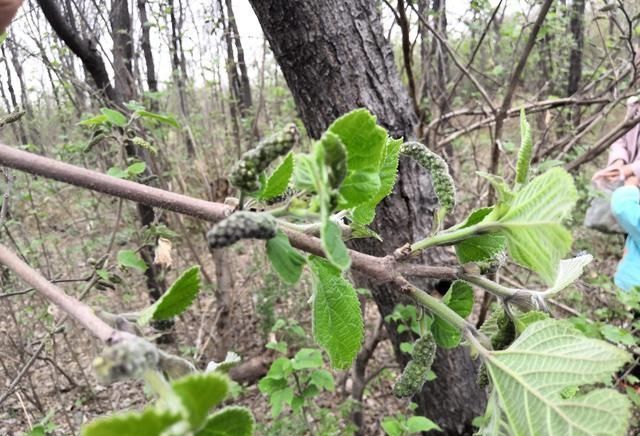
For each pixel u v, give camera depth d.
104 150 4.98
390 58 2.32
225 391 0.47
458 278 0.96
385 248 2.50
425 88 4.70
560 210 0.73
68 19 4.57
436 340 1.00
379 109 2.29
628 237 3.89
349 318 0.94
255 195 0.78
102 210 6.82
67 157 5.37
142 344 0.55
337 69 2.22
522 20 4.55
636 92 3.64
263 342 5.03
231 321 4.84
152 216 4.35
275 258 0.73
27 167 0.86
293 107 7.26
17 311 4.26
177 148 6.49
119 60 4.83
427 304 0.93
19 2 1.25
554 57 5.84
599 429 0.73
